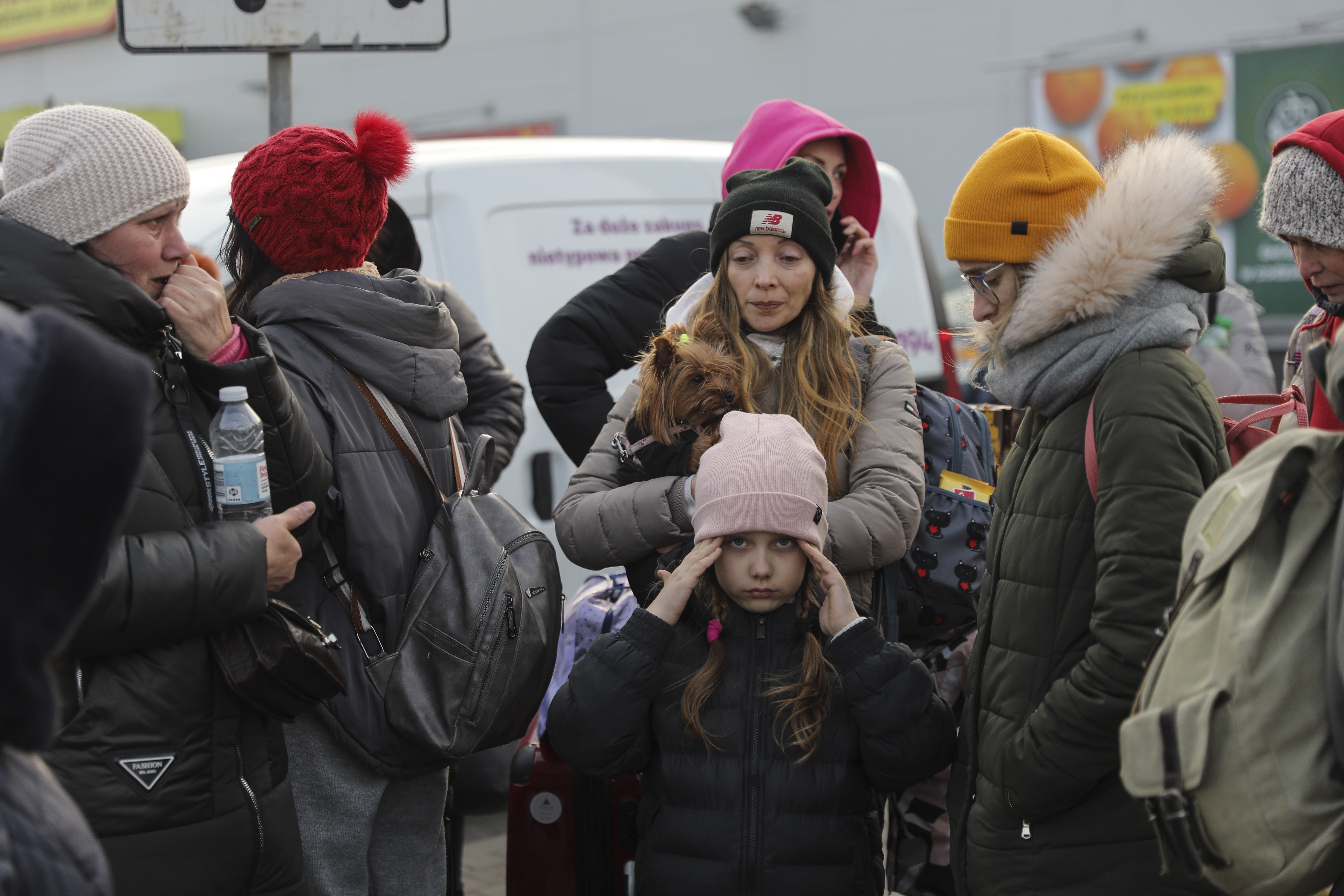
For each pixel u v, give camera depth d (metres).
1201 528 2.49
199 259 4.97
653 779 3.50
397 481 3.67
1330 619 2.17
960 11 24.11
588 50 29.23
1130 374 2.97
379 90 32.69
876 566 3.64
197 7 5.07
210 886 2.96
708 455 3.44
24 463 1.48
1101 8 22.38
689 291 4.19
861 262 5.34
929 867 4.09
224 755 3.00
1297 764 2.22
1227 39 20.62
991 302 3.43
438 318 3.83
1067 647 3.04
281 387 3.24
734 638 3.46
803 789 3.33
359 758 3.54
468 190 6.91
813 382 3.82
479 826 6.83
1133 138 3.40
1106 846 3.01
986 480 4.12
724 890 3.30
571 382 5.18
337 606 3.55
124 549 2.77
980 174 3.36
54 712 1.58
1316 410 3.70
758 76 26.97
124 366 1.56
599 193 7.34
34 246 2.86
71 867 1.58
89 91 37.97
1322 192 3.44
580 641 4.46
